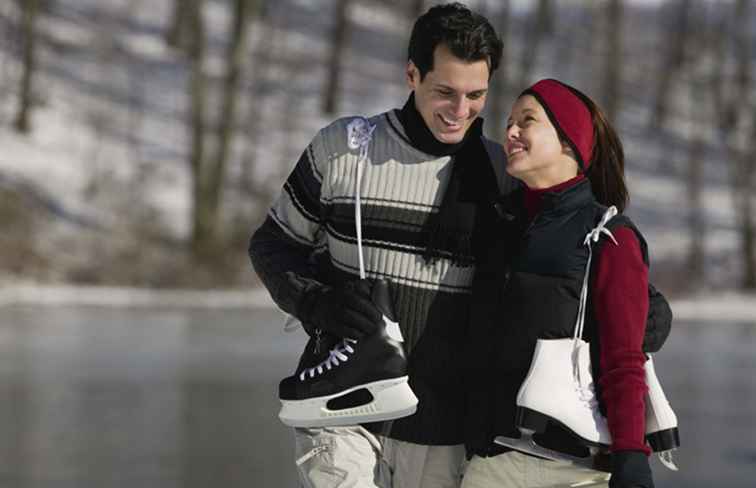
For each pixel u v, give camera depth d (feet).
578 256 40.34
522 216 42.65
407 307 44.01
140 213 303.89
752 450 98.68
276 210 46.19
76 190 311.47
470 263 43.68
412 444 44.47
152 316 218.38
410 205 43.96
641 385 39.19
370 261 44.34
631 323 39.45
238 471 87.25
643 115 472.85
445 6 43.19
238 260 282.36
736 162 367.25
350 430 44.55
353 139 44.14
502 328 41.04
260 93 415.44
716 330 222.69
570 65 482.28
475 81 42.73
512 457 41.42
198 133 298.97
